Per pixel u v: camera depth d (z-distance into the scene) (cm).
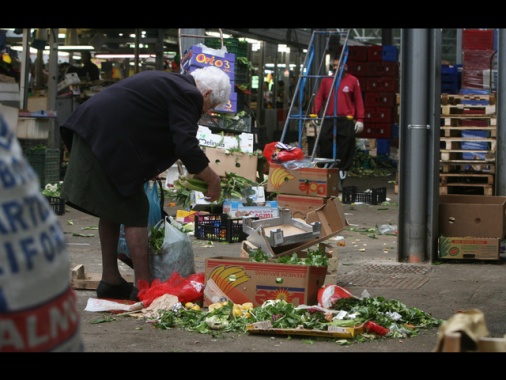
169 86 681
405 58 937
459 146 1409
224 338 584
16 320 168
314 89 2006
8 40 2309
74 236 1123
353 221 1337
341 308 638
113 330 606
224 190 1185
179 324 619
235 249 1025
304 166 1105
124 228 702
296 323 598
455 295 759
